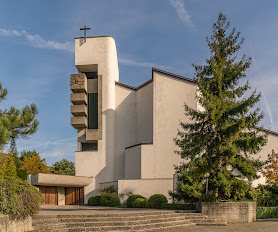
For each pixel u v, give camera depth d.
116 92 42.72
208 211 17.48
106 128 40.84
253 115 17.77
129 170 36.41
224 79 19.20
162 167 32.56
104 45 42.19
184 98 33.12
